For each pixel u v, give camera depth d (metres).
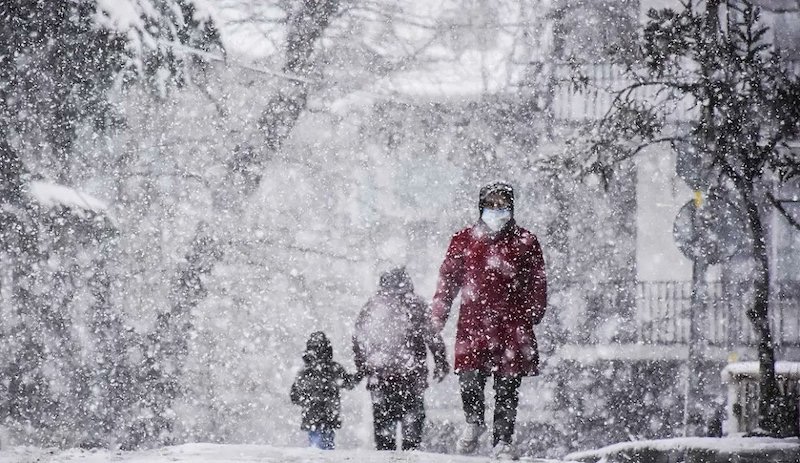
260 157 59.12
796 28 67.00
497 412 25.77
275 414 60.47
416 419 30.08
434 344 29.84
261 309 62.34
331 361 33.06
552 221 75.81
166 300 51.25
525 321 25.77
